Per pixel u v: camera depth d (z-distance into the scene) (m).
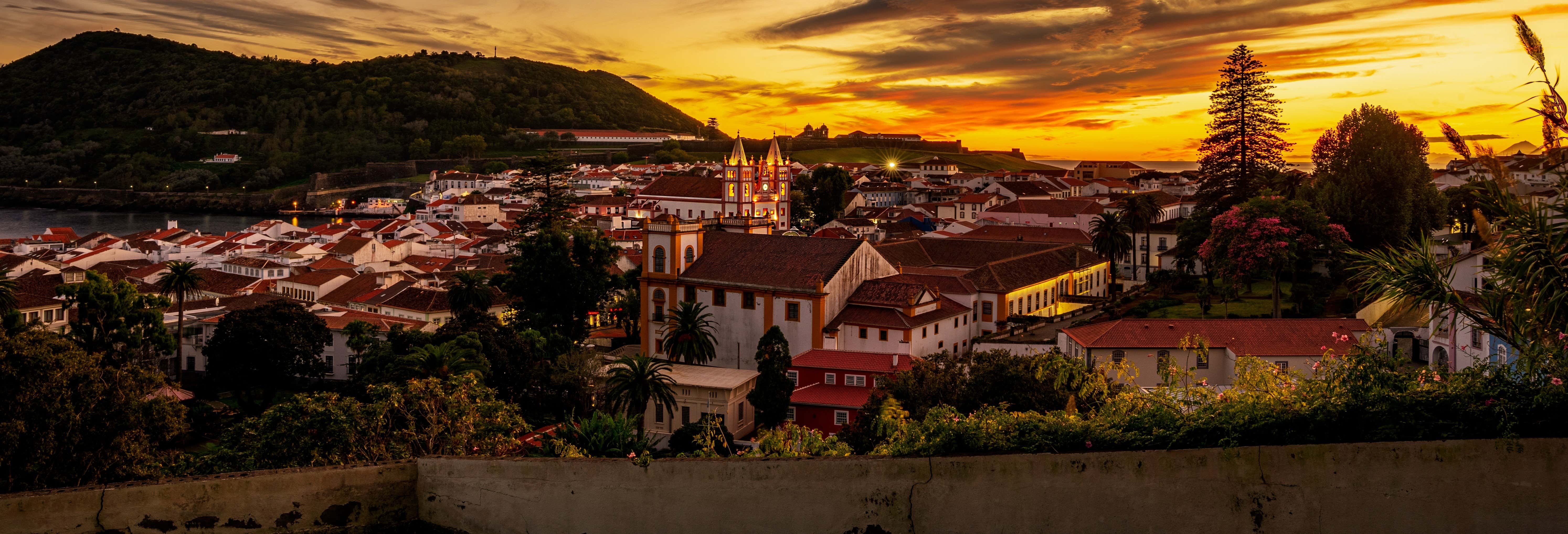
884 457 24.27
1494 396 22.59
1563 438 21.59
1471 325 26.41
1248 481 22.62
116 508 23.38
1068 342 72.88
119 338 92.06
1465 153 24.52
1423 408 22.72
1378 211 94.88
